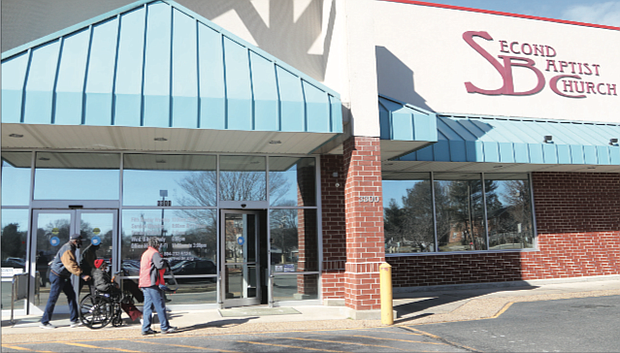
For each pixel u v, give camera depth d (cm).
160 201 1156
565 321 932
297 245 1238
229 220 1200
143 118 898
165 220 1153
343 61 1110
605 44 1783
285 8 1346
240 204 1208
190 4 1269
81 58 916
